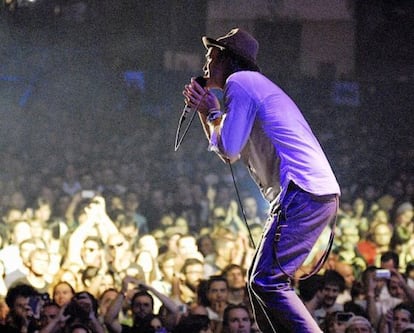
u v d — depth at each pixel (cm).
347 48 1941
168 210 1278
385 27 1925
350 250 1062
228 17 1889
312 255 1009
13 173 1377
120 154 1563
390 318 890
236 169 1463
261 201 1359
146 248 956
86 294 808
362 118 1884
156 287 930
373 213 1321
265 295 404
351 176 1723
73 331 755
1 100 1712
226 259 984
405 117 1878
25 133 1652
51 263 947
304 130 409
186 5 1848
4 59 1758
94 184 1335
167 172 1483
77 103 1747
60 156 1520
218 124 413
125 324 855
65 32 1792
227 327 802
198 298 873
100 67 1798
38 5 1777
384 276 900
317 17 1927
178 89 1814
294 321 399
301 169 403
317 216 404
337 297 875
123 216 1121
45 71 1767
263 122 407
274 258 402
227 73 425
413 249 1104
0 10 1769
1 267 911
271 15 1916
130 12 1825
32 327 812
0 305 830
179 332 809
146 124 1730
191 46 1855
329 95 1902
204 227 1210
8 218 1109
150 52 1830
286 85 1908
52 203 1202
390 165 1761
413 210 1155
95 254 940
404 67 1923
